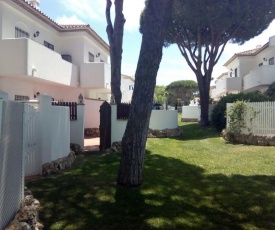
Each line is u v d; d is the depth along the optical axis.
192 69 20.47
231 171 8.24
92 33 19.22
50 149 7.76
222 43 19.92
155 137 16.89
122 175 6.73
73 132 11.72
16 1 12.96
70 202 5.61
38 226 4.18
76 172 7.96
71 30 18.22
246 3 16.28
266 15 17.84
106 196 6.00
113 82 12.68
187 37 19.95
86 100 18.72
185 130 19.67
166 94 51.66
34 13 14.64
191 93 54.16
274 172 7.98
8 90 13.29
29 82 14.88
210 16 16.72
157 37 6.43
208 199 5.95
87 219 4.87
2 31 12.73
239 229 4.59
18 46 12.41
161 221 4.85
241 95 16.72
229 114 14.29
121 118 12.44
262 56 26.70
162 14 6.42
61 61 16.14
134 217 5.00
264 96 15.95
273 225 4.71
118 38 12.58
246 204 5.62
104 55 24.44
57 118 8.30
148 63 6.49
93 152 11.29
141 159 6.77
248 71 28.91
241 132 13.78
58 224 4.65
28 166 7.29
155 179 7.35
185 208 5.45
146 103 6.62
